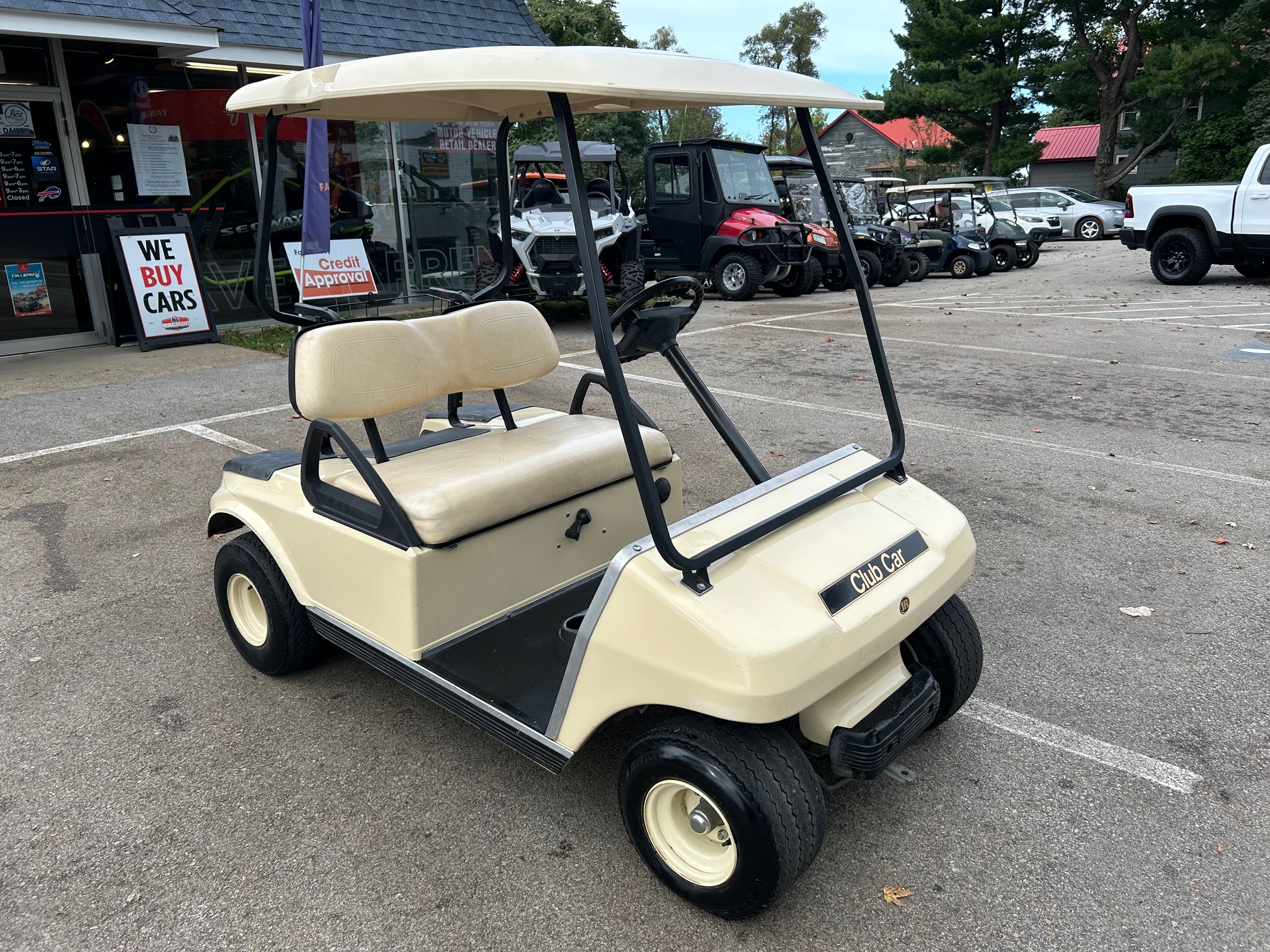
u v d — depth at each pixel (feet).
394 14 34.91
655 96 6.55
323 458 10.37
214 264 31.91
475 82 6.62
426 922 6.98
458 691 7.96
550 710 7.67
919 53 105.19
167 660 10.88
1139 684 10.13
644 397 22.98
